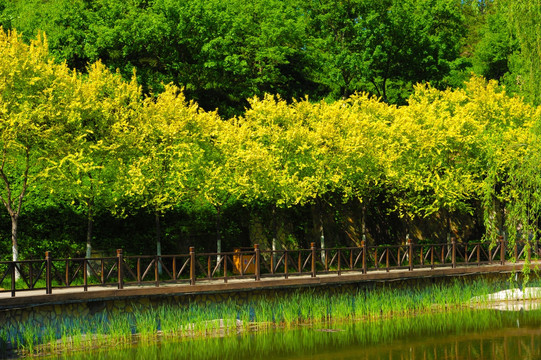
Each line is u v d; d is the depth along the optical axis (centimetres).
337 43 4100
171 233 2517
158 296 1734
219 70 3469
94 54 3128
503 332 1778
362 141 2581
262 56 3559
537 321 1942
